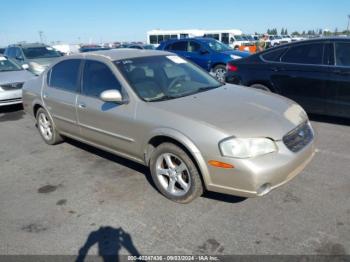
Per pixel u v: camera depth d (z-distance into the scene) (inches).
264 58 243.4
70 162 179.0
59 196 142.3
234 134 110.9
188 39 476.4
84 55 172.6
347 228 109.2
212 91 152.6
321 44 215.9
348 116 208.2
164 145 128.1
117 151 155.1
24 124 268.2
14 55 501.0
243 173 108.8
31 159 187.5
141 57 163.9
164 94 145.3
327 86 210.2
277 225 112.7
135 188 145.0
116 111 143.9
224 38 1122.0
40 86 200.8
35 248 108.7
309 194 131.2
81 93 167.0
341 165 156.1
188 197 126.3
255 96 145.8
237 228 112.5
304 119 134.7
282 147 113.7
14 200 141.0
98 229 117.0
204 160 115.4
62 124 187.5
